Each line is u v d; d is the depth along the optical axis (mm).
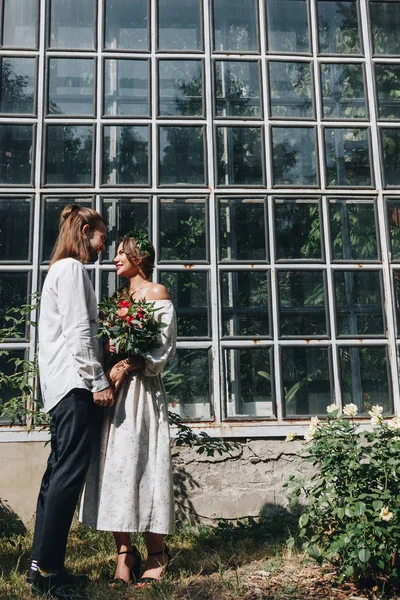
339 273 4551
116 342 2988
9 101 4605
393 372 4422
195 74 4773
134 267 3307
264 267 4504
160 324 3078
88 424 2867
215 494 4180
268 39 4883
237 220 4574
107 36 4781
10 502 4066
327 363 4422
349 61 4887
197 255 4500
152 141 4633
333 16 4973
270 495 4199
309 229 4598
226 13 4887
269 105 4762
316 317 4477
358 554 2812
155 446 3047
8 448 4117
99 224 3178
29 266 4387
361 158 4742
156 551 3061
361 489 3096
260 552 3543
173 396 4301
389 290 4535
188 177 4609
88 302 2996
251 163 4668
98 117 4637
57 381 2877
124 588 2877
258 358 4395
